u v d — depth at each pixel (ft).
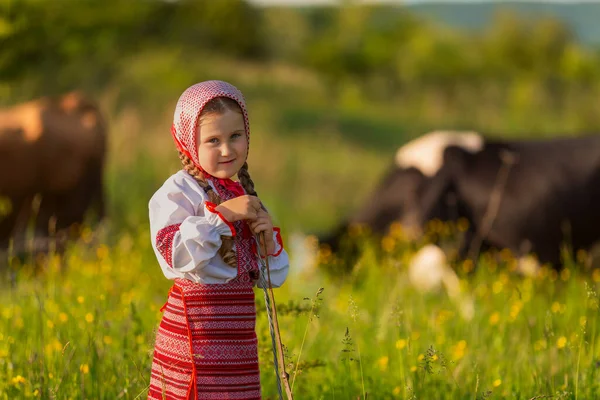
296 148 117.70
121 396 26.40
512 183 56.08
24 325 32.17
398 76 222.69
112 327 32.27
